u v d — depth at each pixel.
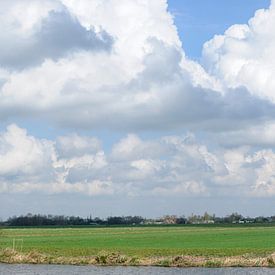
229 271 79.62
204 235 178.12
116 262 89.81
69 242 145.25
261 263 86.44
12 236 183.50
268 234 180.50
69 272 79.62
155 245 129.00
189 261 87.62
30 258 93.81
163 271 80.12
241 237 161.88
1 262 93.12
